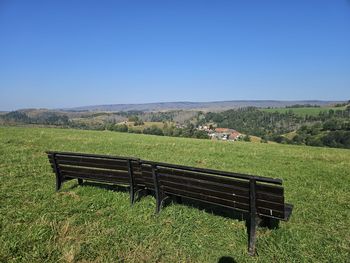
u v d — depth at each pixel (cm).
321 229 535
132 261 422
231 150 1764
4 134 2016
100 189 729
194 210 595
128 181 636
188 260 432
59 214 565
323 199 716
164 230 516
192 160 1319
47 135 2141
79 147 1591
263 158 1430
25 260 416
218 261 430
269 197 441
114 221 546
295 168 1159
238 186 469
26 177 833
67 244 457
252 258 438
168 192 580
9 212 564
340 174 1034
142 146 1770
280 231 515
